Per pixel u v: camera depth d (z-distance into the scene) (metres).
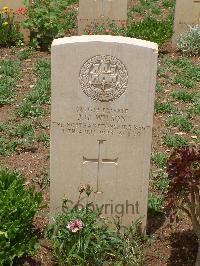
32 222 2.27
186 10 4.38
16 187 2.24
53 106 2.09
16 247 2.08
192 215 2.04
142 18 5.34
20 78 3.79
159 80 3.85
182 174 1.92
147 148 2.16
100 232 2.13
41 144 2.99
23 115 3.27
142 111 2.10
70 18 5.07
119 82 2.05
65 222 2.13
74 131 2.13
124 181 2.22
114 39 2.01
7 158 2.86
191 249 2.25
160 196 2.54
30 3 4.49
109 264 2.13
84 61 2.02
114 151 2.17
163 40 4.46
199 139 3.10
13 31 4.42
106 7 4.47
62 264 2.11
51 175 2.21
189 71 3.94
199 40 4.33
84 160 2.18
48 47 4.36
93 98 2.08
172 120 3.27
